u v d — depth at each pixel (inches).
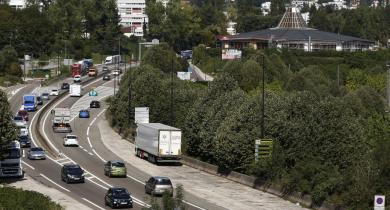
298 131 4451.3
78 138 6663.4
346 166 4355.3
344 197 3631.9
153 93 6909.5
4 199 3378.4
